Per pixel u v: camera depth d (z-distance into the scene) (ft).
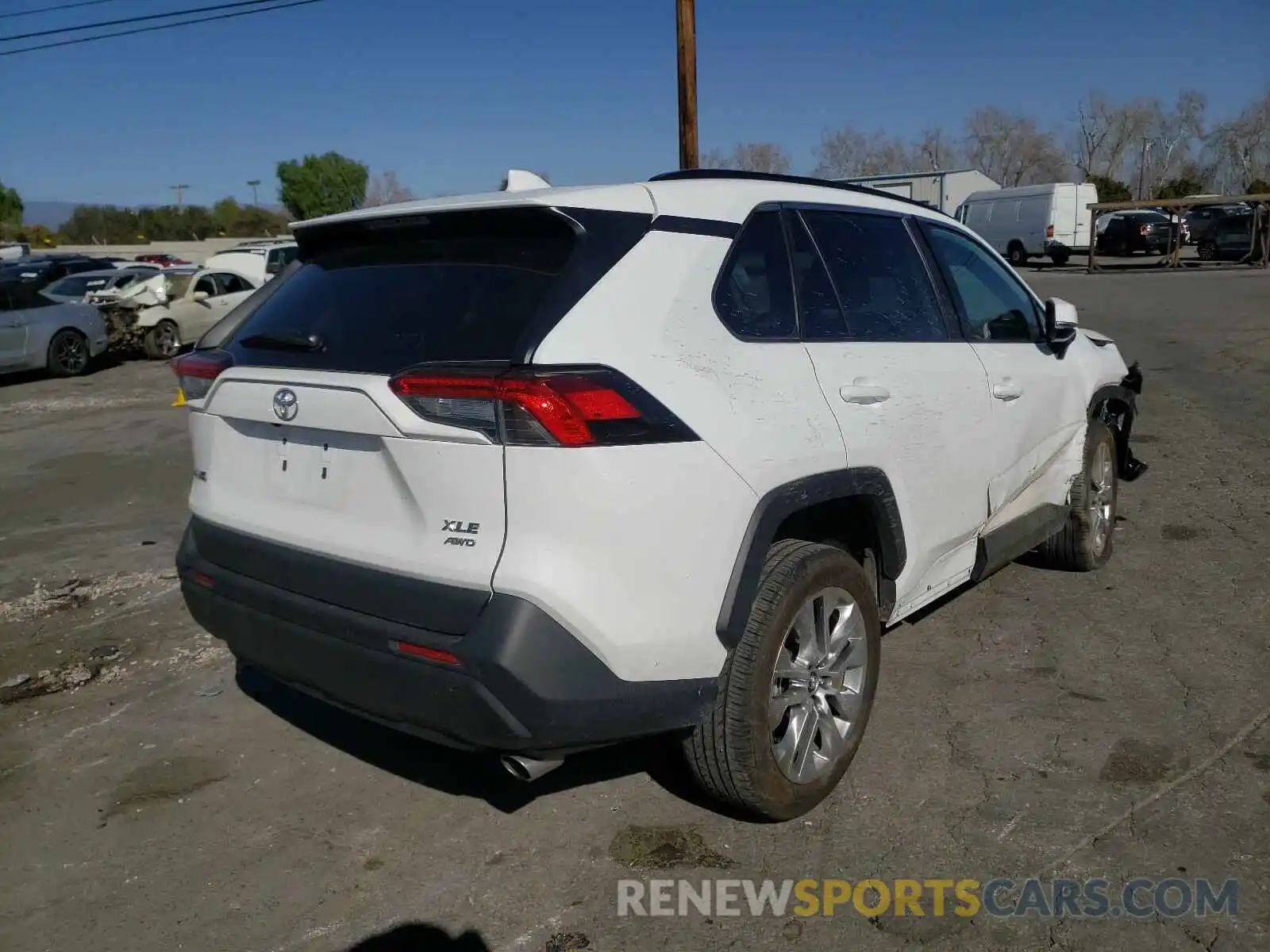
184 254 176.86
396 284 10.13
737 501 9.52
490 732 8.64
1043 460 15.39
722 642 9.52
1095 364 17.19
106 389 51.34
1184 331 49.90
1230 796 11.00
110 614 18.22
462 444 8.63
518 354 8.59
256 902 10.05
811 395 10.50
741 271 10.50
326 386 9.46
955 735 12.54
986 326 14.34
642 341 9.16
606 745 9.29
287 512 10.21
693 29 51.80
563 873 10.29
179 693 14.88
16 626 17.75
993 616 16.15
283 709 14.26
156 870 10.62
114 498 27.63
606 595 8.68
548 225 9.46
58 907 10.08
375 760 12.77
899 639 15.43
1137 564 18.28
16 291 54.39
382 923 9.68
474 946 9.30
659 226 9.82
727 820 11.06
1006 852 10.25
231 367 10.67
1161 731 12.41
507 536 8.55
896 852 10.34
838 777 11.22
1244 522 20.36
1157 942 8.94
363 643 9.24
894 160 247.50
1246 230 103.35
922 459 12.05
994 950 8.96
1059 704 13.23
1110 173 274.57
